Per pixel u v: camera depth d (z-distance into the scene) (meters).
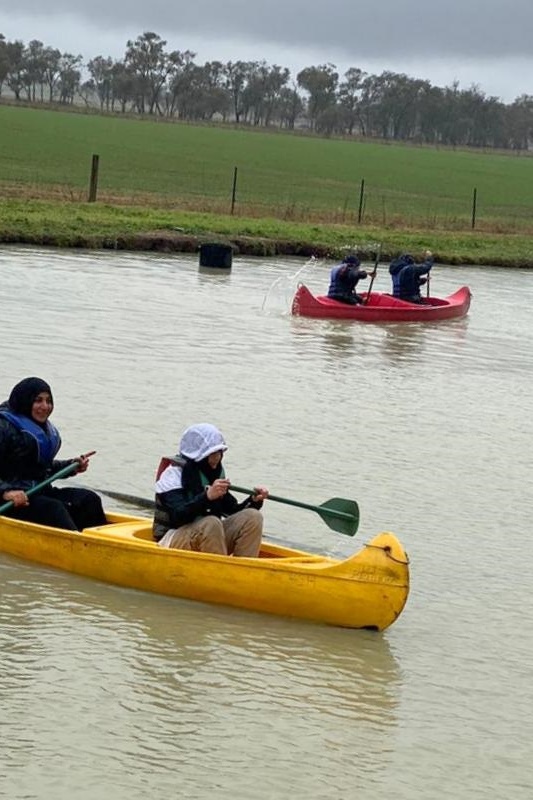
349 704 8.26
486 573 10.76
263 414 15.67
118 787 6.97
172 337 20.59
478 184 76.25
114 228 33.06
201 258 30.17
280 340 21.55
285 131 165.25
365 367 19.78
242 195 50.81
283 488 12.59
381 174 77.25
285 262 33.28
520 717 8.26
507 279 34.78
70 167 56.47
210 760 7.38
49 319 21.03
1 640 8.76
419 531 11.67
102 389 16.14
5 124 92.00
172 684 8.33
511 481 13.68
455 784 7.35
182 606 9.69
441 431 15.77
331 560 9.84
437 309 25.72
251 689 8.37
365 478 13.24
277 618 9.60
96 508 10.70
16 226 31.31
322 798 7.05
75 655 8.63
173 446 13.70
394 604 9.30
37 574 10.09
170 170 61.69
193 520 9.84
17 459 10.46
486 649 9.28
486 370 20.53
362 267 34.25
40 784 6.92
